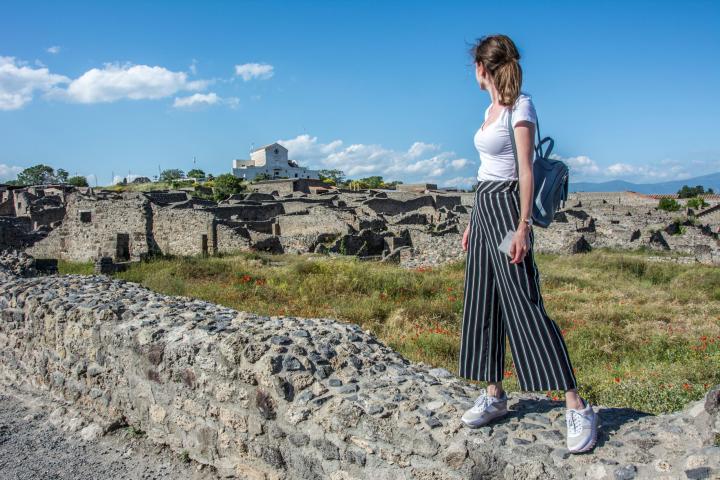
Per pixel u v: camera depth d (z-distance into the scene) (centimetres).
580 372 788
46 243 2964
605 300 1410
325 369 374
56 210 4038
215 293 1341
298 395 358
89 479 405
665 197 5959
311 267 1684
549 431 291
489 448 283
